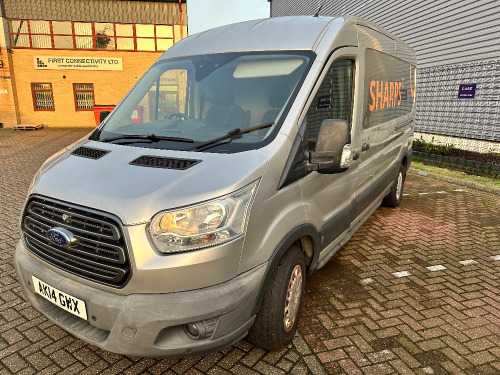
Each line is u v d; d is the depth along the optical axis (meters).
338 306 3.35
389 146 5.00
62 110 23.84
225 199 2.10
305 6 19.17
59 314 2.46
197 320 2.06
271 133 2.54
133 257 2.03
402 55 5.56
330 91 3.04
